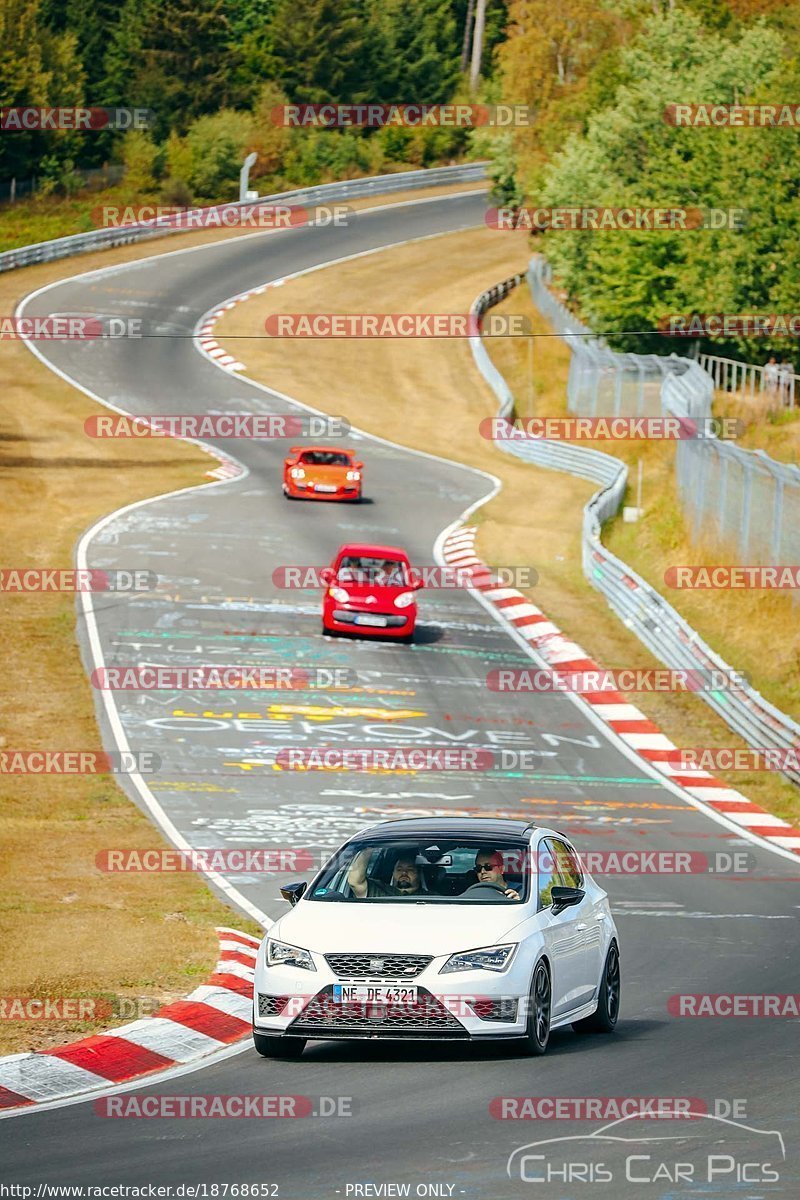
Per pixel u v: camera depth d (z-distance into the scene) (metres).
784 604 45.06
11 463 65.75
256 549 53.34
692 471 54.22
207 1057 15.00
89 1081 14.03
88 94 140.62
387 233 124.44
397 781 32.28
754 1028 16.33
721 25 103.38
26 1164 11.23
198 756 33.25
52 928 20.62
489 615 47.53
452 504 64.00
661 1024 16.70
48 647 40.91
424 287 110.00
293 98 147.75
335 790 31.31
